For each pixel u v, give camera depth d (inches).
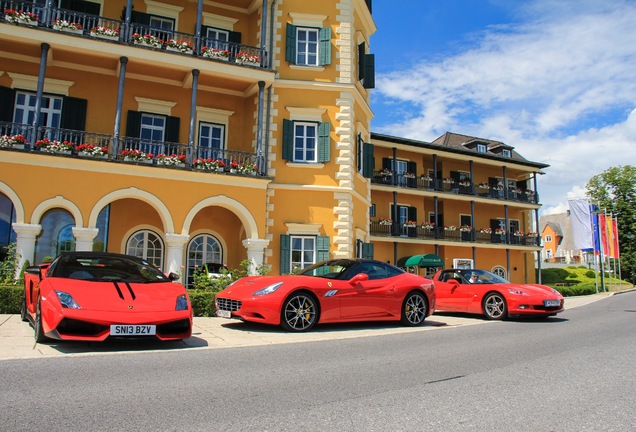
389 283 389.1
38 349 244.8
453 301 497.4
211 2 749.9
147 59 622.2
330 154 714.2
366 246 786.8
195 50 664.4
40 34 577.6
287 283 344.8
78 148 565.9
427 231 1334.9
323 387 187.0
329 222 700.7
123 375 196.4
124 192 573.0
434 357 256.4
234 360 235.6
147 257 677.9
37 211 531.2
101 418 143.0
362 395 176.7
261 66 688.4
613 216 2229.3
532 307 446.9
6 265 476.4
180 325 256.5
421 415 154.1
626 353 278.4
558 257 3137.3
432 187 1373.0
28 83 641.0
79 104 657.6
